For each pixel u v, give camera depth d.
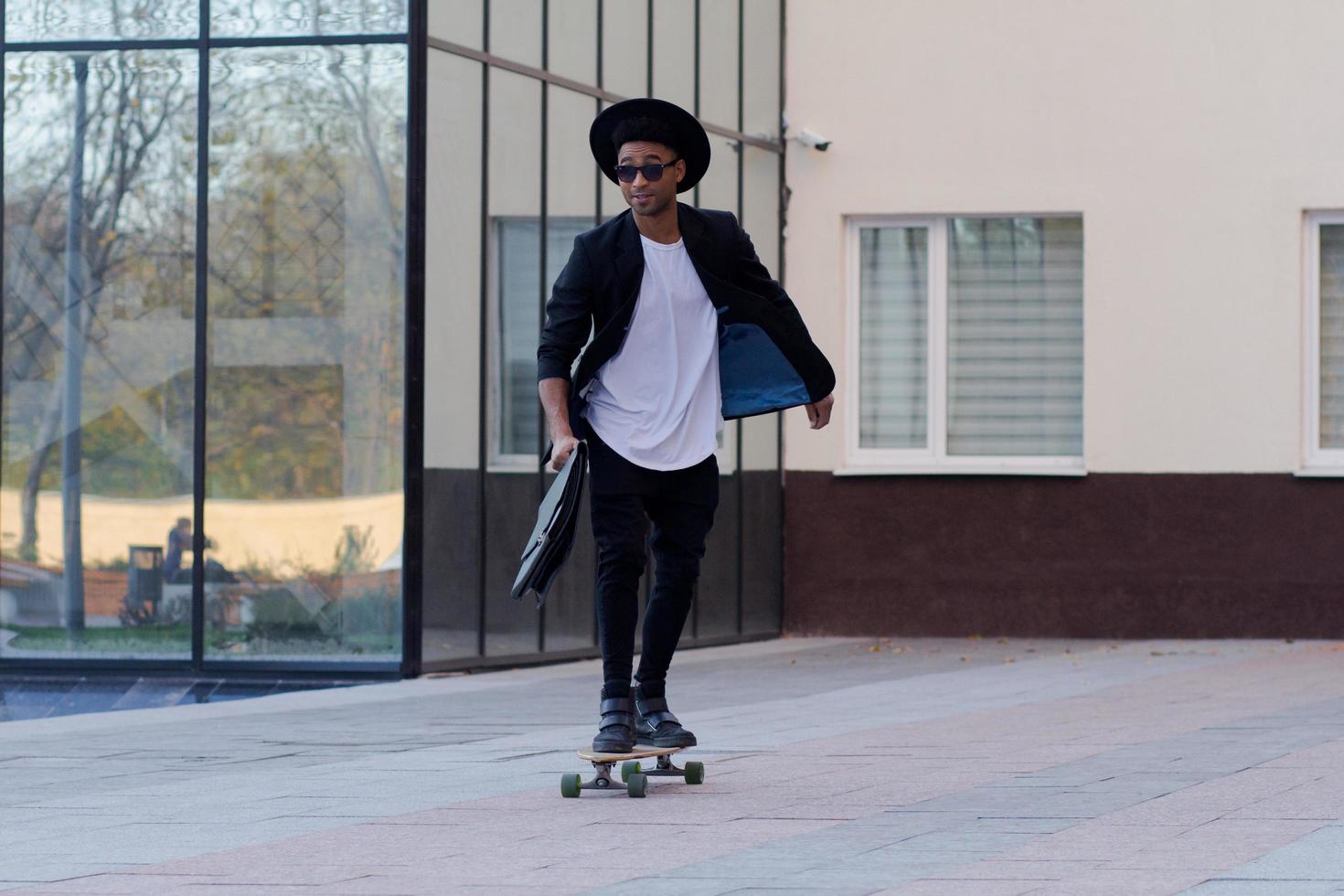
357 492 28.94
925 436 37.41
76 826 13.75
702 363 14.75
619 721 14.62
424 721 22.11
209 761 18.20
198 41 29.62
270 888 10.92
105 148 29.98
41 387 30.11
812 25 37.50
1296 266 35.84
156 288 29.78
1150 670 29.36
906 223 37.56
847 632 37.19
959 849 11.92
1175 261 36.25
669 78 34.44
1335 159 35.75
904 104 37.12
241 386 29.42
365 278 29.00
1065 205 36.62
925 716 21.86
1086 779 15.41
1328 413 36.12
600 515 14.74
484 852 12.02
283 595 29.16
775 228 37.38
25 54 30.17
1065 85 36.62
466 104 29.84
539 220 31.41
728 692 26.02
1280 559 35.84
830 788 14.90
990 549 36.69
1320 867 11.14
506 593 30.55
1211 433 36.09
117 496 29.80
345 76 29.17
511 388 30.84
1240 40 36.03
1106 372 36.44
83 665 29.61
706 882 10.80
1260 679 27.42
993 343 37.25
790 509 37.44
